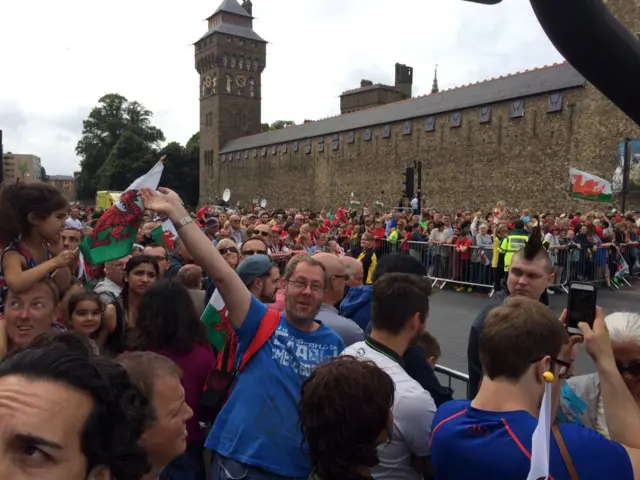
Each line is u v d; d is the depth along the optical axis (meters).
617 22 0.77
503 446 1.58
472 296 12.30
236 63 67.62
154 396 1.86
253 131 68.81
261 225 9.87
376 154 42.72
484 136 33.84
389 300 2.56
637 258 15.50
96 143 78.06
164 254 5.87
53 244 3.01
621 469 1.50
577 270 13.04
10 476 0.95
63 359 1.05
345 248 16.64
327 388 1.77
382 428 1.76
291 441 2.51
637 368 2.10
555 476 1.47
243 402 2.58
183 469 3.03
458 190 35.72
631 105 0.78
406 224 15.85
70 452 0.99
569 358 1.94
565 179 28.91
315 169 49.75
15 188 2.85
